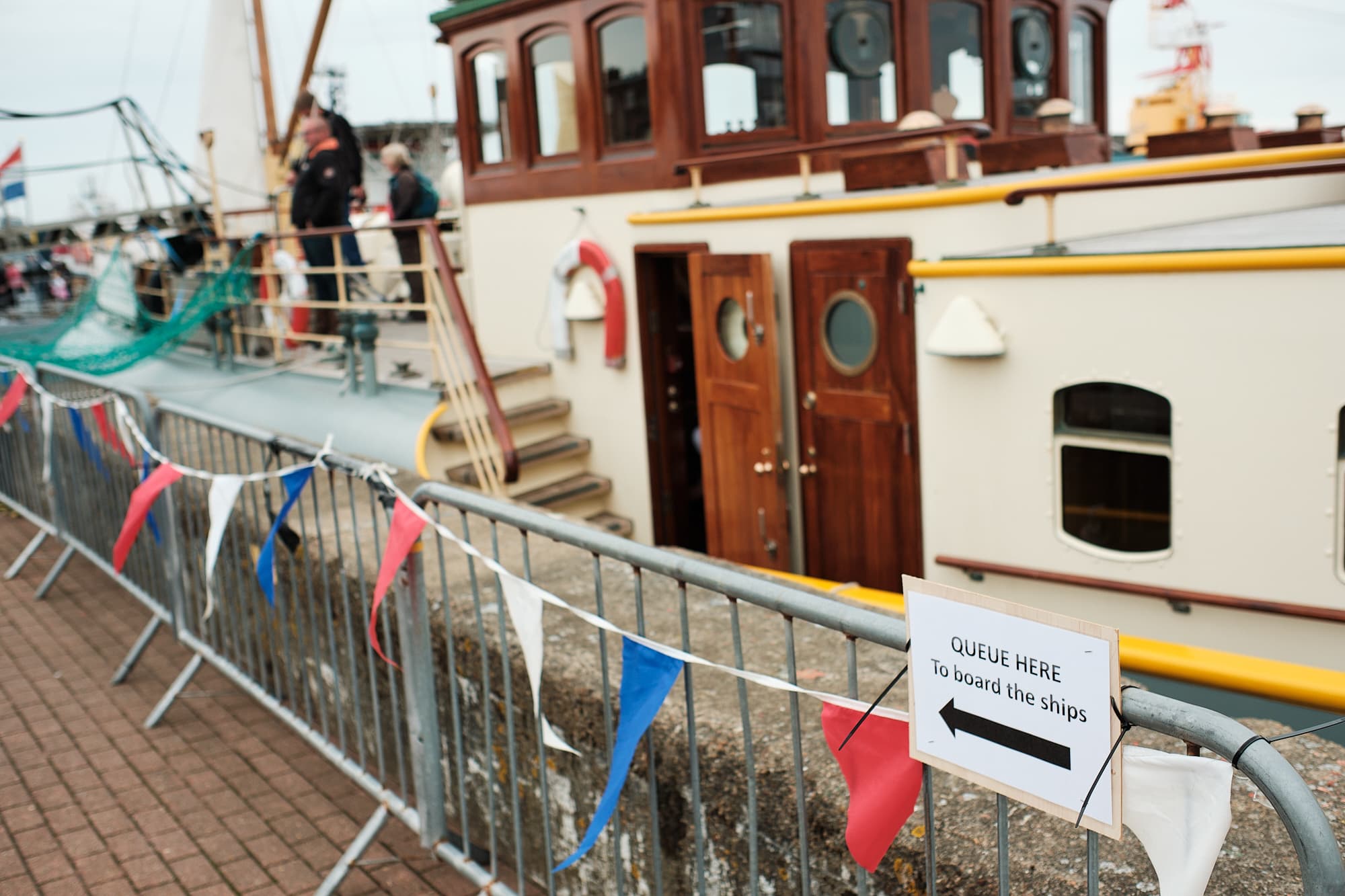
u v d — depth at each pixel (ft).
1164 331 14.53
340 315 27.40
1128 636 15.69
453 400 25.16
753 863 8.43
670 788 10.37
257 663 18.58
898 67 26.61
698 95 24.50
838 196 21.40
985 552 16.93
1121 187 15.01
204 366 34.37
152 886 13.14
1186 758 5.22
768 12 24.90
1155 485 15.33
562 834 12.02
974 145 23.58
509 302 29.55
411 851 13.67
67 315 35.68
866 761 6.69
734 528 23.04
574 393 28.04
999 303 16.05
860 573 21.34
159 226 35.40
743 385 22.09
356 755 15.88
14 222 33.24
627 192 25.77
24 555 25.59
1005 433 16.33
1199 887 5.18
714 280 22.47
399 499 10.70
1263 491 14.11
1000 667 5.88
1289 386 13.70
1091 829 5.60
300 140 39.34
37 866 13.66
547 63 27.17
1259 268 13.65
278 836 14.15
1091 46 31.71
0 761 16.51
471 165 30.04
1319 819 4.82
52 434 23.66
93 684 19.26
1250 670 14.35
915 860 8.26
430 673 12.13
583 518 27.12
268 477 13.01
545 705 11.82
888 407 20.16
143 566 20.72
